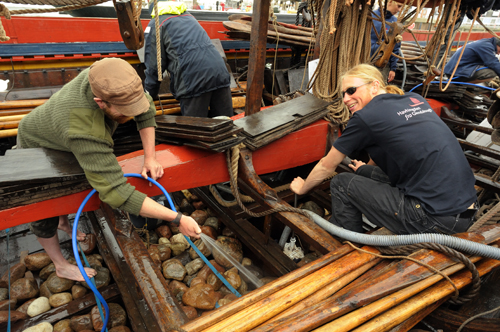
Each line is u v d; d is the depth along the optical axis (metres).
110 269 2.31
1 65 3.52
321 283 1.56
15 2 1.31
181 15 3.03
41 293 2.35
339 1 2.82
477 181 2.92
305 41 4.53
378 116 1.86
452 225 1.76
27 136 1.88
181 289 2.43
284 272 2.48
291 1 7.83
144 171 1.97
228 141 2.17
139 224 2.88
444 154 1.76
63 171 1.77
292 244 2.90
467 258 1.60
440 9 3.21
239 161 2.51
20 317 2.08
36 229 1.97
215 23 5.07
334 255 1.75
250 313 1.37
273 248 2.70
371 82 2.10
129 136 3.16
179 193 3.59
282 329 1.26
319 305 1.40
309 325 1.29
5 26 3.64
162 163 2.19
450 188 1.74
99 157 1.50
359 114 1.91
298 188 2.43
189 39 2.97
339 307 1.38
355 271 1.66
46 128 1.70
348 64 3.23
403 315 1.41
